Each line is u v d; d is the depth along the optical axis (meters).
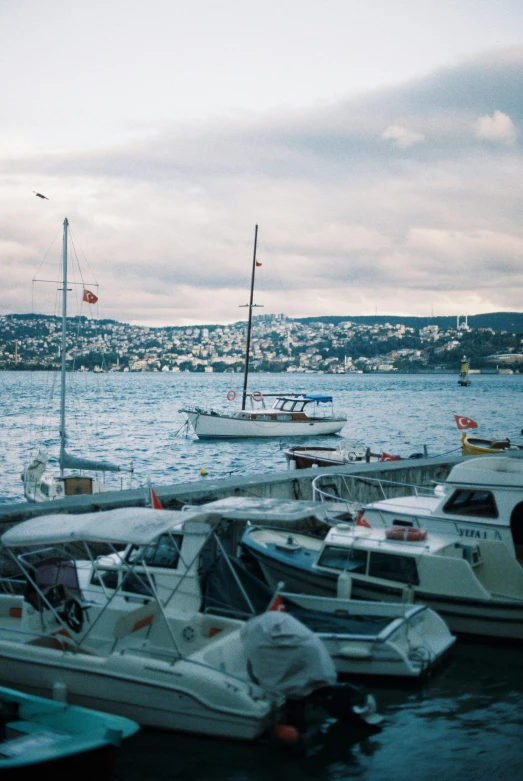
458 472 14.26
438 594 12.35
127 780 8.15
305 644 8.96
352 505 15.61
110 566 11.42
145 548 11.18
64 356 34.34
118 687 9.26
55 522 10.30
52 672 9.61
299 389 171.88
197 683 8.91
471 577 12.26
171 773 8.29
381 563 12.75
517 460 14.72
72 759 7.39
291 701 8.91
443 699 10.21
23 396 128.12
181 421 79.12
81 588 11.45
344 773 8.34
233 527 15.21
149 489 16.19
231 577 10.98
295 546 13.99
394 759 8.65
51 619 10.41
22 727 8.33
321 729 9.35
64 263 35.19
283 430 60.22
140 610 9.94
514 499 13.61
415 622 10.93
